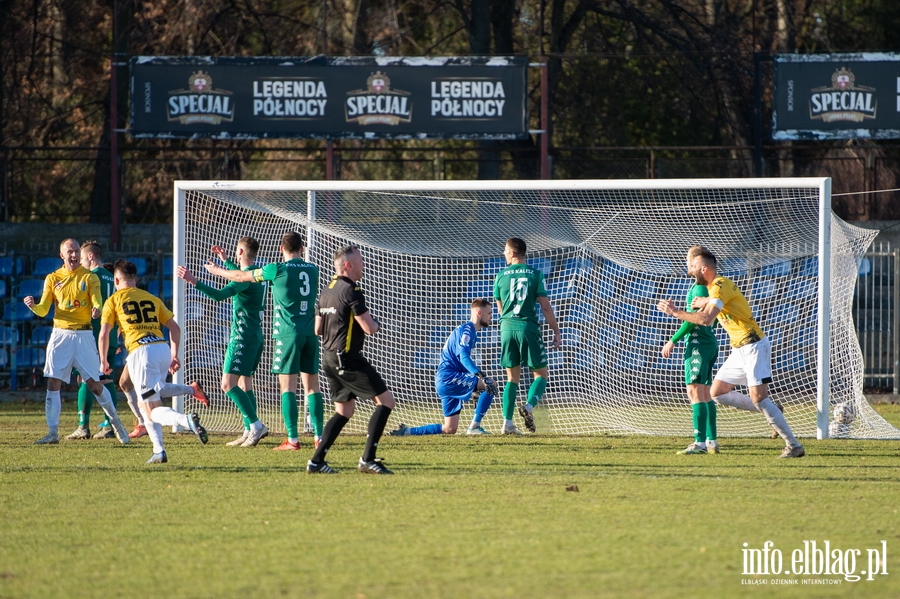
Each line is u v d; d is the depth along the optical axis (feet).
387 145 251.19
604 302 155.43
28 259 198.59
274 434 122.72
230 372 108.37
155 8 234.58
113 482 84.48
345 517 69.77
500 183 122.83
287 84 192.34
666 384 154.71
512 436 122.42
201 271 136.77
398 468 92.79
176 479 86.02
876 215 226.38
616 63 250.57
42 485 82.99
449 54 257.55
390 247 159.43
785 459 99.55
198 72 192.03
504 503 74.84
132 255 197.26
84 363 110.83
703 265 101.24
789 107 194.70
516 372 124.26
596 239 150.71
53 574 55.47
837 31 258.16
